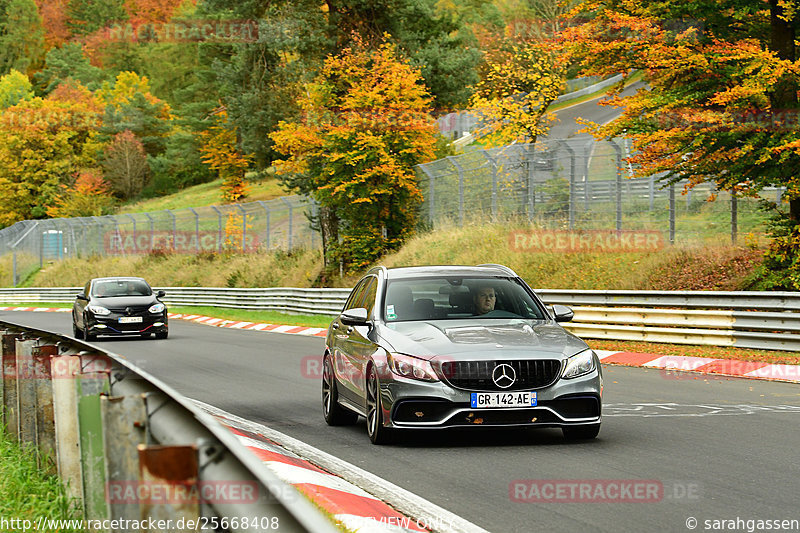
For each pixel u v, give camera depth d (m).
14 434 29.64
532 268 110.94
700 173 78.81
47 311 185.75
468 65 182.25
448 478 27.75
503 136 155.00
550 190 132.38
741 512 22.89
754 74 74.94
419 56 179.25
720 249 93.94
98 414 16.38
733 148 76.81
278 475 26.77
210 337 99.56
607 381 55.09
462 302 37.28
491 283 38.44
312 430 38.44
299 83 196.38
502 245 120.12
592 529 21.50
